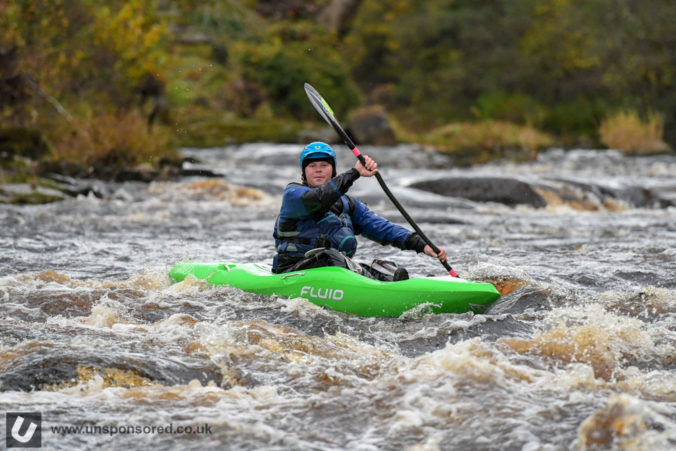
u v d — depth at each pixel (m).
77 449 10.20
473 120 137.00
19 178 49.78
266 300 19.30
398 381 12.37
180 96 83.31
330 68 113.88
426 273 25.48
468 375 12.30
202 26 111.06
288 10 129.00
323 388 12.60
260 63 108.88
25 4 62.25
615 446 9.78
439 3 158.25
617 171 72.69
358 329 17.45
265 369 13.67
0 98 60.75
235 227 38.31
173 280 21.88
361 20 158.75
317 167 19.42
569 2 130.00
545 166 77.50
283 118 107.38
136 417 11.20
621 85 113.69
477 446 10.18
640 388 12.44
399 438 10.50
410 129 130.38
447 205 50.31
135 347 14.43
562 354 14.32
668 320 17.62
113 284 21.64
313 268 19.45
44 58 62.88
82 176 53.75
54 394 12.18
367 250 30.50
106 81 69.44
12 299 19.00
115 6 71.25
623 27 111.44
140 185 53.19
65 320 17.17
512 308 18.80
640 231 37.97
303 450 10.14
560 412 11.11
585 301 19.34
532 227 39.66
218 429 10.79
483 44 146.12
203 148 79.94
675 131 106.69
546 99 133.00
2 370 13.09
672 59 108.06
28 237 32.44
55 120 62.81
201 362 13.82
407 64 156.88
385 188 19.34
